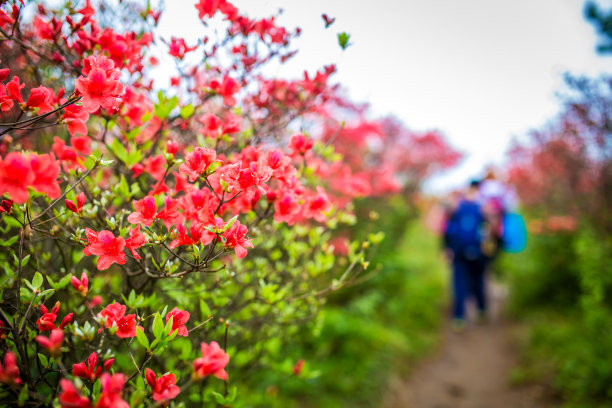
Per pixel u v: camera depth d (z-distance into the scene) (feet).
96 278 5.23
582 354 12.24
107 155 5.61
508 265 25.89
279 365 6.91
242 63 5.91
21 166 3.01
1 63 4.78
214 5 5.17
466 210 18.44
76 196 4.44
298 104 6.72
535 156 22.31
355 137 15.66
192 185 4.50
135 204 3.92
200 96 5.78
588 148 15.74
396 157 24.17
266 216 4.97
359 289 16.84
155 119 5.35
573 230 18.17
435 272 26.18
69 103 3.65
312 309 6.81
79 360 4.94
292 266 6.49
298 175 5.44
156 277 3.92
